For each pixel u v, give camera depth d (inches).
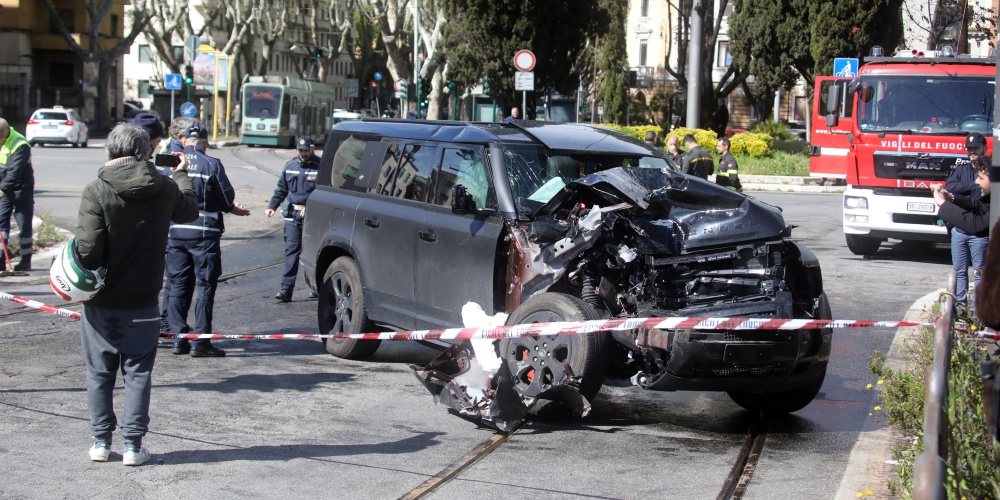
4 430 246.8
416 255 313.7
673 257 261.1
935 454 107.3
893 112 621.0
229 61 2030.0
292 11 2974.9
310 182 448.1
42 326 373.4
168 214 225.1
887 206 616.4
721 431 270.4
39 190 895.7
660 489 218.7
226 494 207.9
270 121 1935.3
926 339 297.0
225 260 585.0
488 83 1407.5
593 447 251.0
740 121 2940.5
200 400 283.9
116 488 209.2
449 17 1407.5
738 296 259.8
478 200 299.3
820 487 221.6
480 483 219.8
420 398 295.3
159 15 2439.7
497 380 257.3
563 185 295.9
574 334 255.3
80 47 2228.1
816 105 1115.9
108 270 217.3
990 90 612.4
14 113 2258.9
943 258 649.6
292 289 454.6
